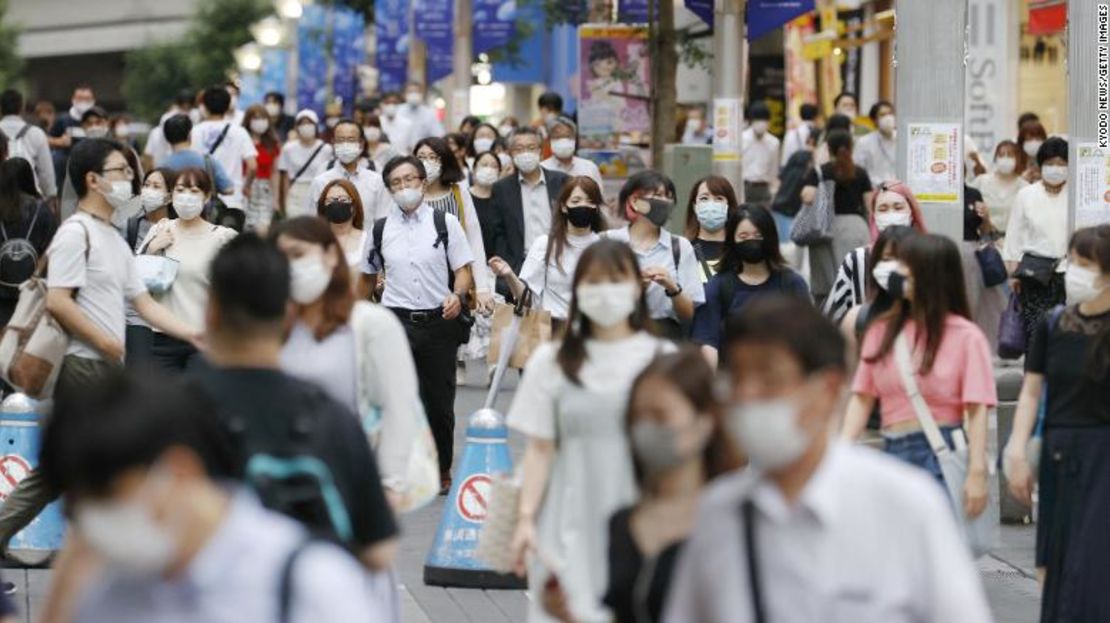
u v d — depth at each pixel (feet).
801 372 34.22
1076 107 106.52
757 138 210.59
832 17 246.06
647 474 40.93
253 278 41.63
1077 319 61.52
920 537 34.55
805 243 137.28
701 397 40.45
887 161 171.63
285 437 40.96
